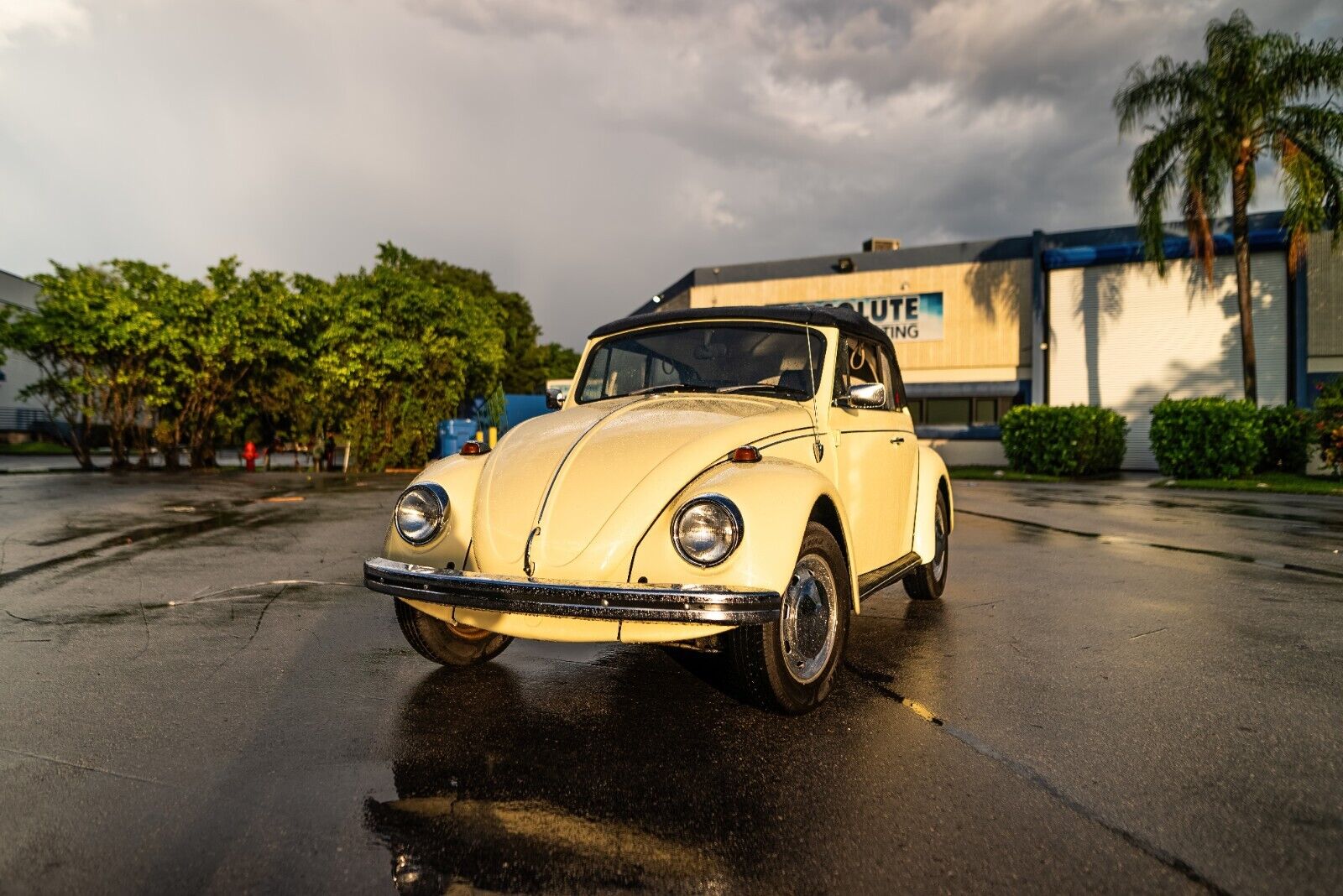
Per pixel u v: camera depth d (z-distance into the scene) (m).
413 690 3.73
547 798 2.66
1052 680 3.91
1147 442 25.70
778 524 3.08
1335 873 2.20
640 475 3.27
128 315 20.72
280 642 4.55
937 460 5.74
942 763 2.94
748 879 2.18
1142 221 22.03
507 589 3.03
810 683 3.41
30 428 38.84
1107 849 2.33
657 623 2.97
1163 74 21.39
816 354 4.27
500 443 3.85
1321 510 12.24
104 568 6.80
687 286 34.34
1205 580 6.52
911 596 5.68
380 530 9.25
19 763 2.90
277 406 23.83
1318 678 3.94
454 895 2.10
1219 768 2.89
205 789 2.71
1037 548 8.33
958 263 29.09
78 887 2.13
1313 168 19.92
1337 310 24.16
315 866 2.24
